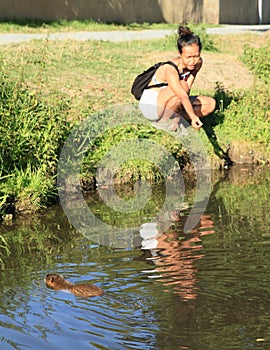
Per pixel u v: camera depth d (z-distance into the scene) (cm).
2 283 660
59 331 544
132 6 3034
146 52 1823
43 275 679
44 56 1631
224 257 702
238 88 1493
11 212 938
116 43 1959
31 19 2667
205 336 531
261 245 740
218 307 579
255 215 874
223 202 954
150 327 546
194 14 3334
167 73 1005
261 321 553
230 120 1269
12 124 1001
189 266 680
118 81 1474
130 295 611
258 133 1252
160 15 3144
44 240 814
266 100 1370
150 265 690
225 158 1199
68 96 1320
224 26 3203
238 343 520
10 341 530
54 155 1031
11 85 1098
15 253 766
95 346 518
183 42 995
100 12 2917
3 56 1606
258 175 1130
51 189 997
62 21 2719
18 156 995
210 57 1781
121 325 552
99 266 698
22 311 584
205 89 1442
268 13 3828
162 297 603
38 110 1073
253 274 651
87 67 1580
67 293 621
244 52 1789
